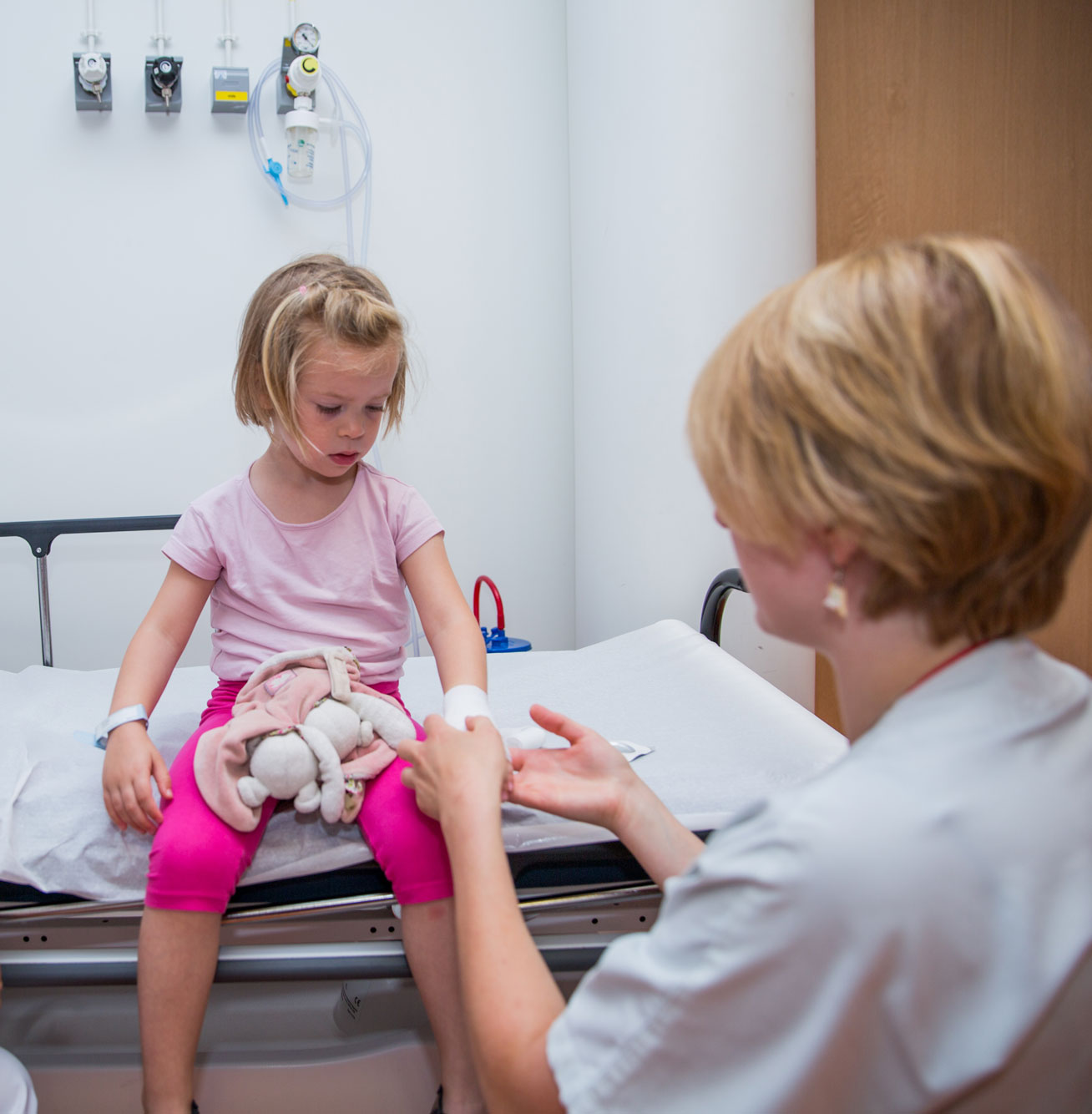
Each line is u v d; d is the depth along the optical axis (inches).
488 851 28.0
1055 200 86.9
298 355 41.6
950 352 18.9
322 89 81.4
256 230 81.1
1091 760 20.1
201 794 38.9
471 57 84.4
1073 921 18.3
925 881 17.7
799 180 79.2
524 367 89.0
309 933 40.4
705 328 78.4
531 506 91.0
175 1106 36.2
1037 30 84.6
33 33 75.9
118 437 80.8
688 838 34.5
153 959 36.5
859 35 83.6
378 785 40.8
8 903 39.2
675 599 81.7
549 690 60.4
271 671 43.3
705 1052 19.2
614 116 79.0
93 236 78.6
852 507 19.2
